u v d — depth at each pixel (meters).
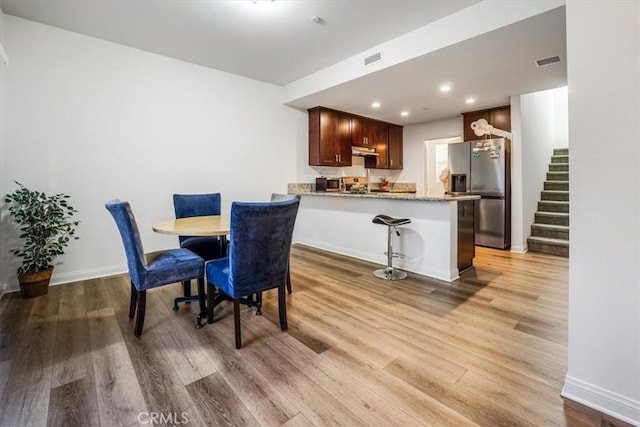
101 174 3.43
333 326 2.26
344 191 5.66
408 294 2.88
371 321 2.33
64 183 3.21
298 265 3.88
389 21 2.98
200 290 2.39
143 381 1.64
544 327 2.21
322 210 4.79
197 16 2.89
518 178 4.51
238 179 4.57
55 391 1.56
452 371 1.72
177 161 3.97
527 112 4.63
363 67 3.68
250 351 1.94
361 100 4.78
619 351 1.33
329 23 3.02
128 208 2.03
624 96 1.26
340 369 1.75
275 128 4.98
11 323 2.31
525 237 4.60
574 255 1.42
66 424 1.35
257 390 1.58
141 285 2.10
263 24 3.04
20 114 2.95
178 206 3.43
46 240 2.96
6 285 2.94
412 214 3.59
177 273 2.25
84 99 3.29
